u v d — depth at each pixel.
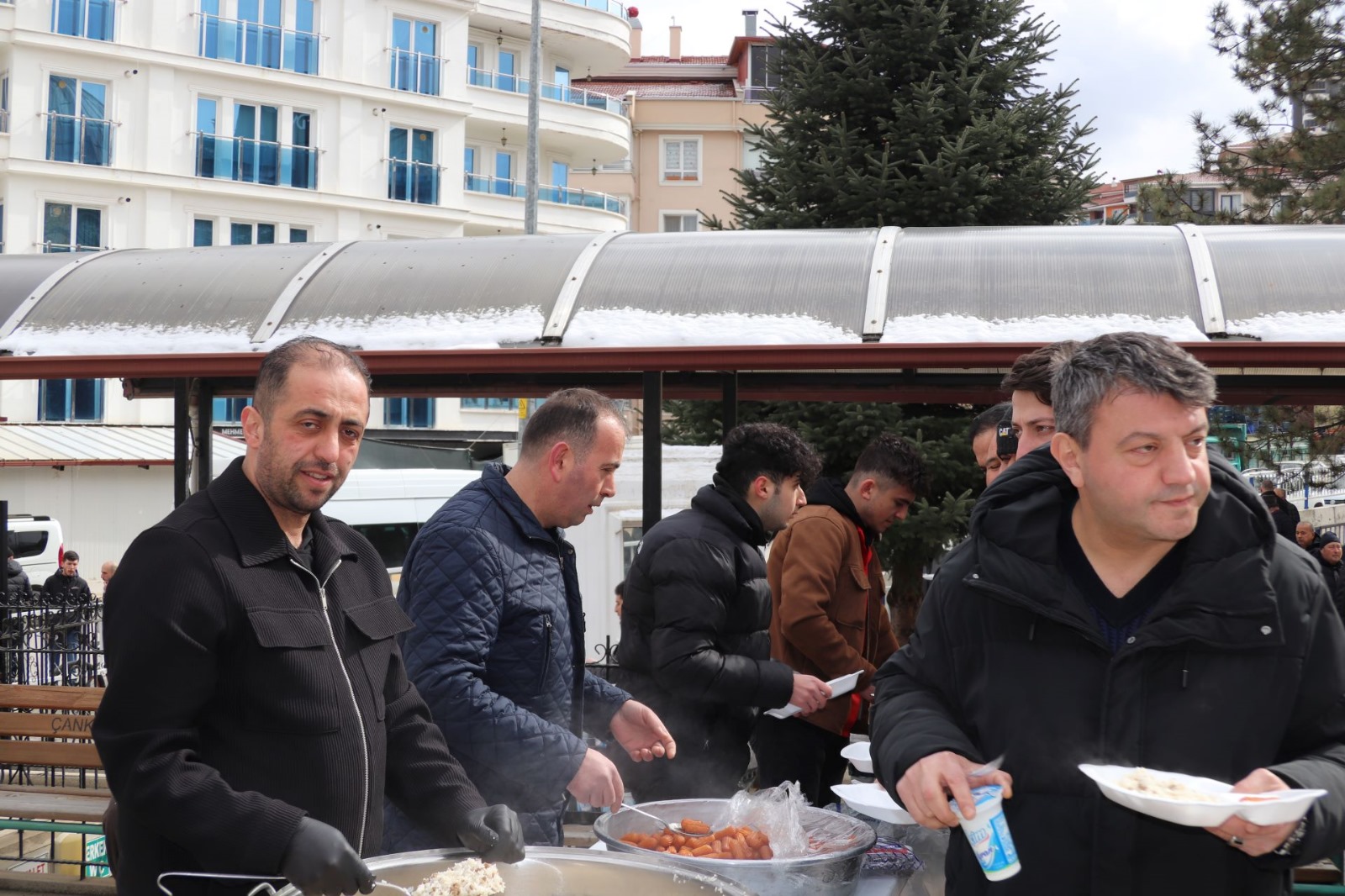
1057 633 2.06
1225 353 5.36
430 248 6.83
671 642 3.59
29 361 6.50
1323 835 1.83
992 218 10.89
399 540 18.25
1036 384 3.06
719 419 11.74
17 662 8.41
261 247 7.17
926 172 10.52
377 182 30.69
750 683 3.59
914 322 5.74
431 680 2.84
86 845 6.57
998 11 11.44
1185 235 6.03
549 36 35.12
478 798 2.55
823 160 10.87
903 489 4.43
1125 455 1.91
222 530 2.38
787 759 4.21
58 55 26.62
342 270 6.71
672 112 43.75
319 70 29.94
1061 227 6.42
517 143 34.81
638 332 5.96
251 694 2.35
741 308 6.02
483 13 33.22
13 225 26.20
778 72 11.90
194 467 7.16
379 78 30.72
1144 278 5.74
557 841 2.98
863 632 4.43
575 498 3.12
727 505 3.75
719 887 2.13
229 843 2.14
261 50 29.22
